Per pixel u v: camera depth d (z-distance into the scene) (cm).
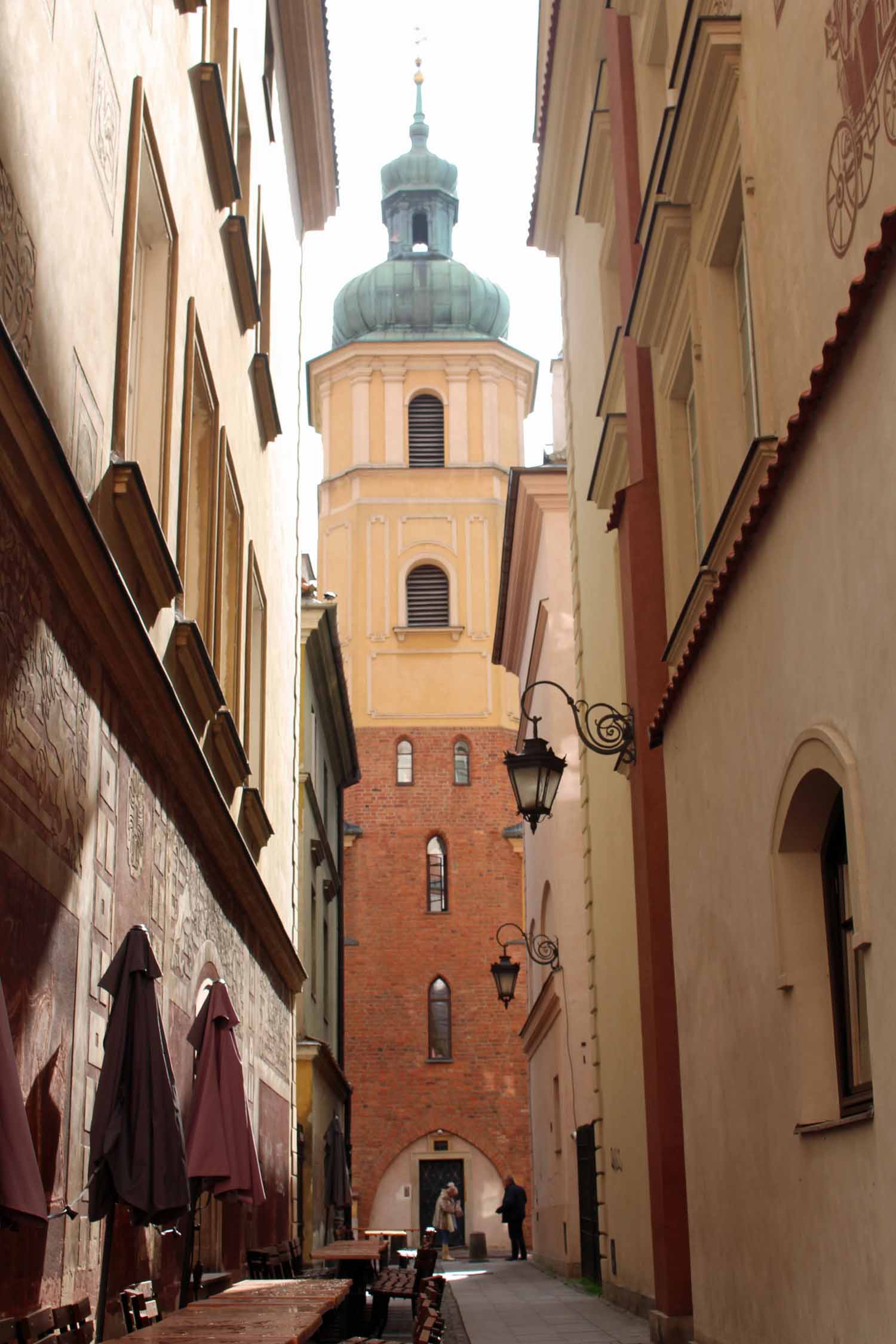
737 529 972
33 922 730
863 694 673
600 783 2044
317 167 2433
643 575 1409
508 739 5831
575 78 2119
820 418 726
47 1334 708
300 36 2141
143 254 1128
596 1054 2089
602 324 1998
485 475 6088
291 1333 740
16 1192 570
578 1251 2514
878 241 650
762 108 910
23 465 676
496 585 5984
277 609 2048
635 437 1455
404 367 6216
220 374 1420
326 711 3497
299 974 2219
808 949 824
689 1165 1120
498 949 5584
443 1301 2062
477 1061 5472
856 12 716
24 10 714
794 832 824
